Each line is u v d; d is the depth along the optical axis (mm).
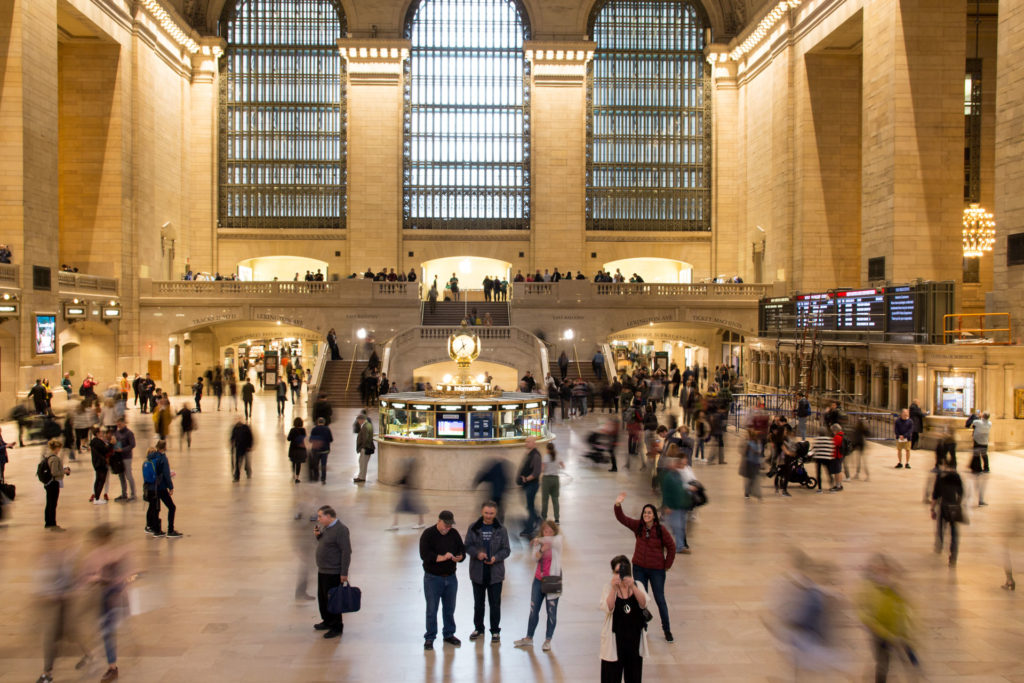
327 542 8484
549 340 36438
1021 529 12875
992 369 21109
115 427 15320
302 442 16141
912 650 6984
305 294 35594
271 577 10422
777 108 37094
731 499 15172
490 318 34969
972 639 8461
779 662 7895
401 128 42938
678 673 7645
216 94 42406
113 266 33844
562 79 43031
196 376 38438
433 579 8164
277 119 42812
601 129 43812
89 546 7523
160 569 10727
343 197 43062
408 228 43406
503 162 43719
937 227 27422
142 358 35094
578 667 7809
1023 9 21438
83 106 33719
